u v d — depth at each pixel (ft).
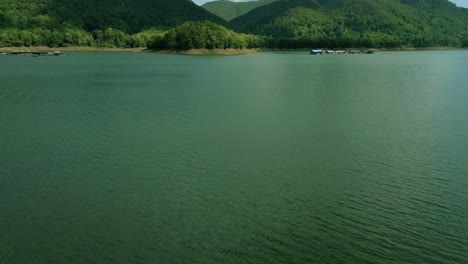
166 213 105.50
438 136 176.45
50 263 84.58
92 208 108.06
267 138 172.04
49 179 127.13
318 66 572.92
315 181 127.03
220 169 136.15
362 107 241.35
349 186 123.75
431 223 102.17
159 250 89.30
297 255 88.38
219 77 409.90
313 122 200.85
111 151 153.79
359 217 104.78
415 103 254.88
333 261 86.69
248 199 114.11
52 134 176.04
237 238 94.43
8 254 87.30
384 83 361.92
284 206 110.22
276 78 402.93
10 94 280.10
